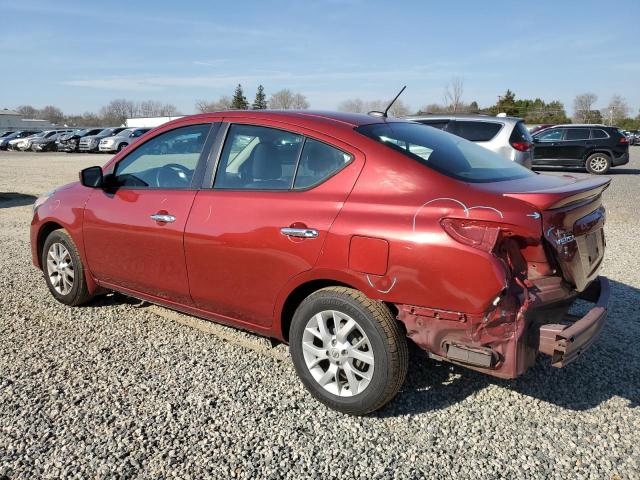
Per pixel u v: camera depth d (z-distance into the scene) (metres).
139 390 3.38
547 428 2.99
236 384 3.46
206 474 2.61
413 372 3.62
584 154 17.86
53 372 3.61
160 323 4.48
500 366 2.71
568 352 2.65
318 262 3.05
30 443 2.83
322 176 3.21
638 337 4.17
